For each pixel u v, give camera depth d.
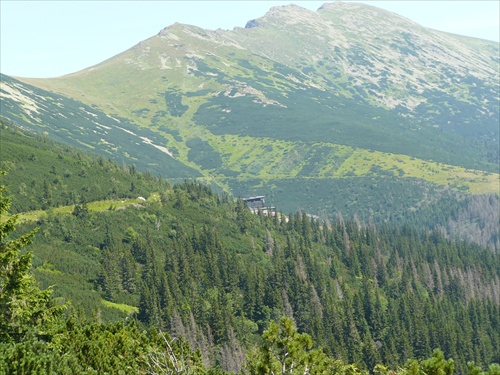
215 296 170.62
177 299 161.25
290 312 174.50
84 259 175.88
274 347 34.03
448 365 28.88
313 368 33.69
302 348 34.00
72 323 62.91
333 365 45.91
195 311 156.62
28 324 50.19
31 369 42.72
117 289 164.38
